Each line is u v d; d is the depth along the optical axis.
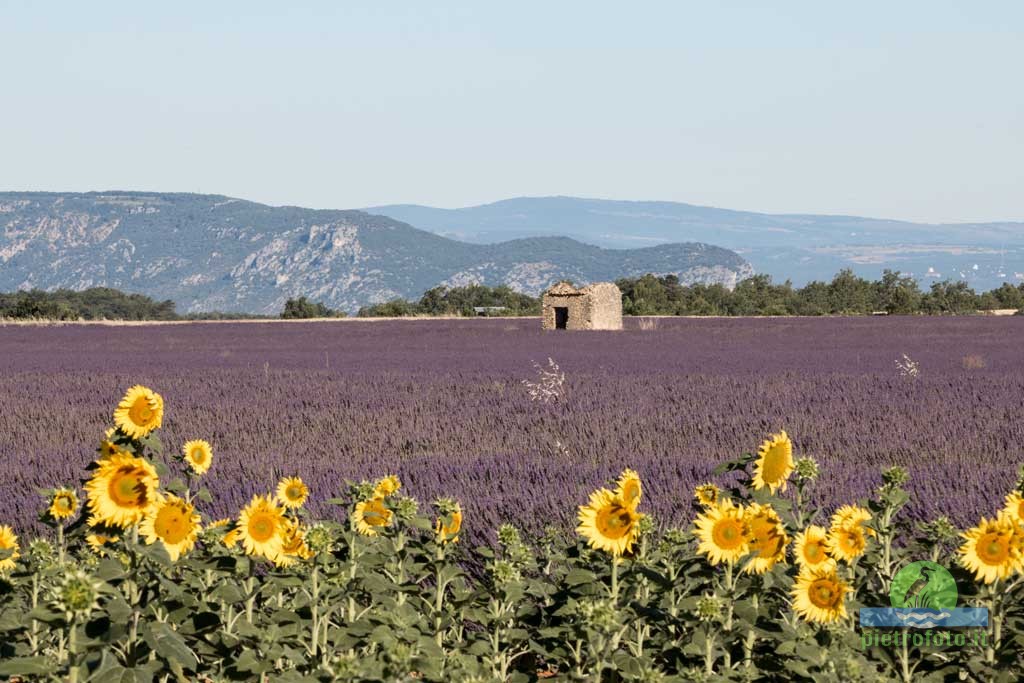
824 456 42.50
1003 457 41.72
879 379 78.50
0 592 16.48
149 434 15.66
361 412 58.81
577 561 16.89
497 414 57.28
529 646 16.81
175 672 13.66
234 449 46.00
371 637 14.18
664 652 15.66
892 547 20.16
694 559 15.81
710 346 134.88
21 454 43.88
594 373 86.69
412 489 33.62
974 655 15.60
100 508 13.64
